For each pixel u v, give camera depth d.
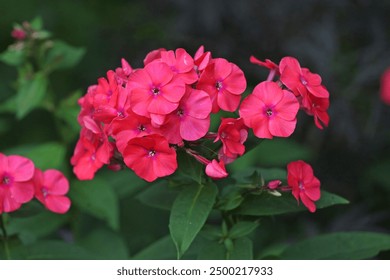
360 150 5.32
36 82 4.24
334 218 5.32
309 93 2.94
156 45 5.44
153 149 2.77
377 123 5.24
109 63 5.70
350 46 5.51
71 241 4.54
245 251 3.02
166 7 5.61
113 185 4.39
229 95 2.84
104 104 2.92
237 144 2.80
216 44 5.18
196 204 2.83
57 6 5.89
